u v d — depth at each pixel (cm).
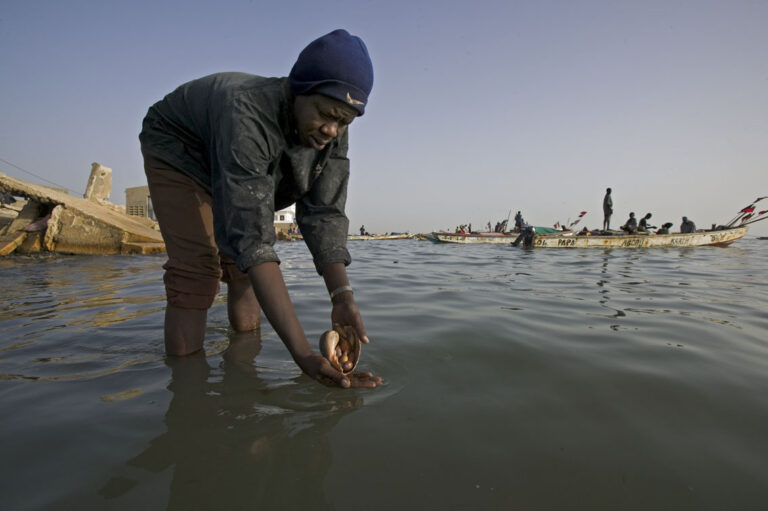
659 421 142
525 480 111
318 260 208
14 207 1609
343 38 156
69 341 230
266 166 170
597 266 729
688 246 1495
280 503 101
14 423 137
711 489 108
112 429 134
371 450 124
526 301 361
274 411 148
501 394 163
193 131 199
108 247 1000
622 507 101
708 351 217
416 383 174
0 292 403
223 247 168
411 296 388
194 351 212
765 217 1512
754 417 145
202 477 110
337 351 166
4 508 98
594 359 204
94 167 1709
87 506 99
